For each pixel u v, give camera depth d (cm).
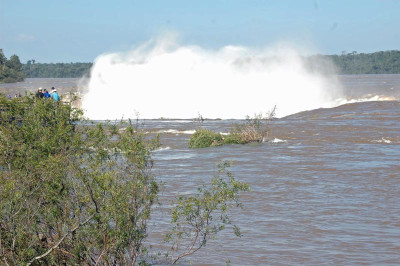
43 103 1769
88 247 1548
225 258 2017
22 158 1614
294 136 5944
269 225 2444
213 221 2505
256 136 5641
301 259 2008
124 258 1584
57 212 1552
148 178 1631
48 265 1534
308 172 3816
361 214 2638
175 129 6931
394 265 1931
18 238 1501
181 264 1936
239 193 3122
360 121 7219
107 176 1531
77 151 1658
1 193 1489
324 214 2639
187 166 4172
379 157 4444
